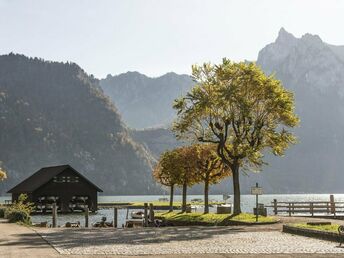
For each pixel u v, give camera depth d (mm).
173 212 69250
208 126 50469
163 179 74750
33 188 94750
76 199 102750
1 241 23938
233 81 47625
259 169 52469
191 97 48656
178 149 65250
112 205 122688
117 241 24219
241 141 47656
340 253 19484
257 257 18281
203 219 46875
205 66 48875
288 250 20469
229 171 61281
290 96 48656
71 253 19203
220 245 22500
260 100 48344
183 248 21203
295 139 50125
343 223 35281
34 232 29688
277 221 41156
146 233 29594
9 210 46406
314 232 26594
